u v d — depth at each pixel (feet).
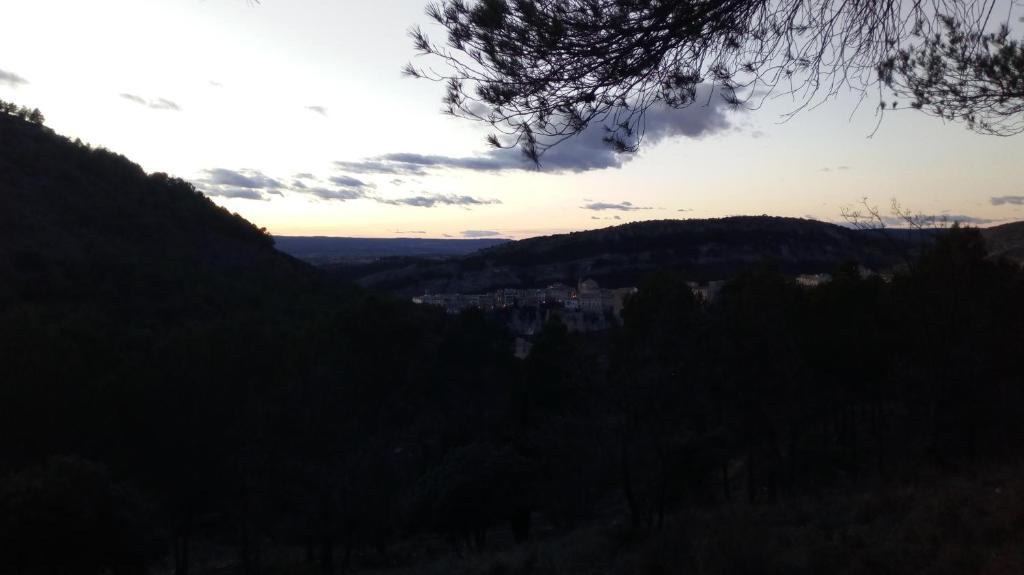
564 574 29.50
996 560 19.66
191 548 75.87
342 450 64.03
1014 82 20.77
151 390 56.44
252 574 61.46
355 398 71.82
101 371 62.69
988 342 52.13
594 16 16.20
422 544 73.92
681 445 51.31
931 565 20.68
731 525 27.61
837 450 68.69
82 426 55.98
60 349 57.72
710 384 52.42
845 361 66.33
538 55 16.69
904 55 20.90
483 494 57.67
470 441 81.92
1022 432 53.67
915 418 65.36
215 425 57.93
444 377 89.92
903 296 53.52
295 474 60.75
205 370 57.82
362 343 79.00
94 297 118.32
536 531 74.69
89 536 35.73
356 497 63.31
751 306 54.90
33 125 192.65
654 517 53.01
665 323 50.01
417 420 84.89
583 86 17.53
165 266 145.79
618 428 49.24
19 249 124.36
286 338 66.80
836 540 24.08
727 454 56.49
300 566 64.80
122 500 38.29
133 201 177.68
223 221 198.39
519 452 69.97
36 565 35.04
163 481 58.03
